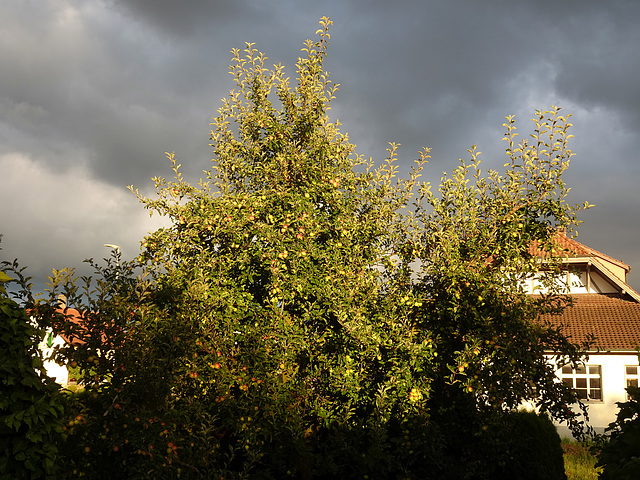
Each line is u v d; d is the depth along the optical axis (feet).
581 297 73.56
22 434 15.05
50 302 21.61
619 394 63.57
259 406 23.34
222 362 23.38
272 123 29.30
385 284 26.40
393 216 27.58
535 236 27.07
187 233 26.00
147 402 21.57
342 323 24.21
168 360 21.65
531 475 26.71
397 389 24.40
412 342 25.23
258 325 24.85
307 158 28.99
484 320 24.63
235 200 26.63
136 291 23.25
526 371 24.59
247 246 25.90
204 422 23.03
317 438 25.44
